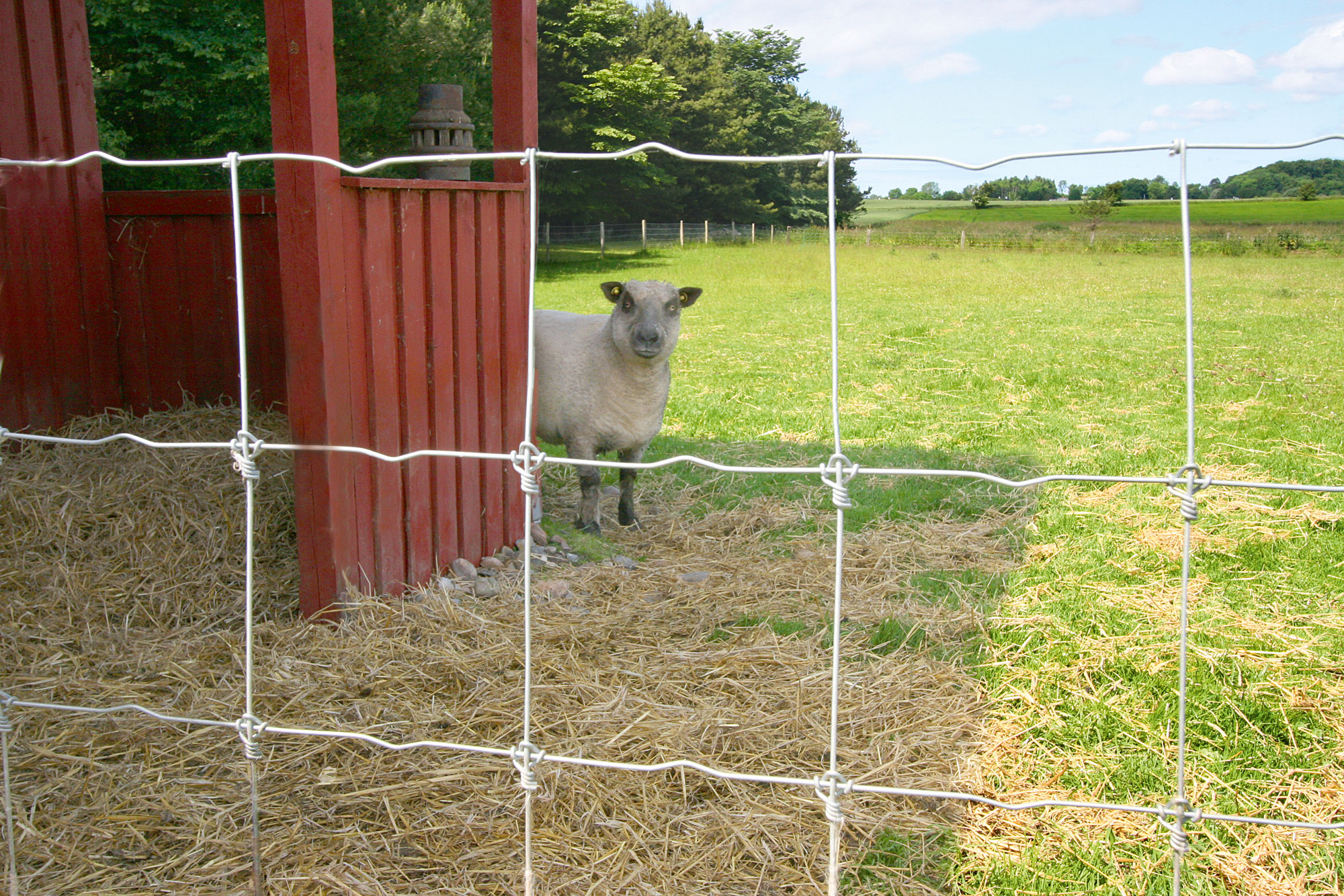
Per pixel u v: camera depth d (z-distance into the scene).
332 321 3.55
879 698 3.47
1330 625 4.11
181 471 4.49
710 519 5.70
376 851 2.62
